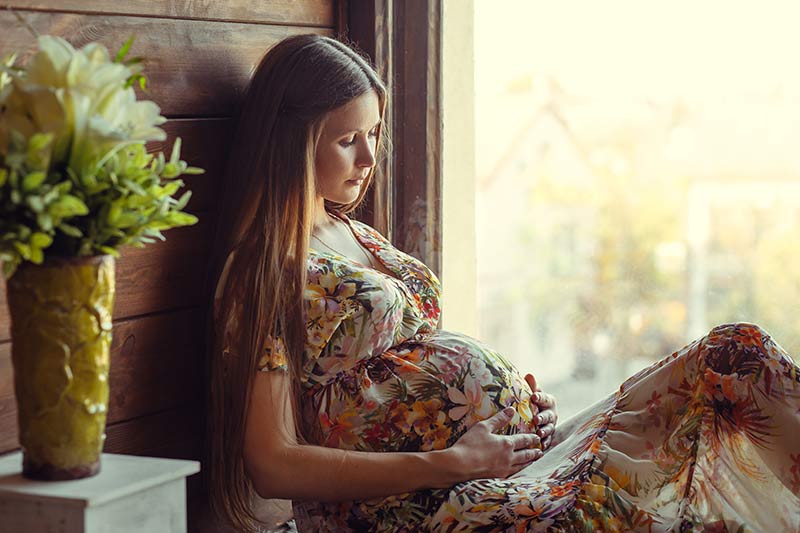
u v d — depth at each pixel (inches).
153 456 68.4
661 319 281.3
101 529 49.3
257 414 64.4
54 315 49.8
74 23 60.9
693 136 274.8
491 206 295.4
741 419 64.0
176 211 52.5
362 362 68.9
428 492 65.8
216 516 74.1
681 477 62.6
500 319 295.4
